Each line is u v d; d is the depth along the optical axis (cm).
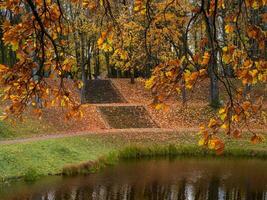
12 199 1927
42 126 3394
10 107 572
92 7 600
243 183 2312
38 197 1970
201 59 532
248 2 522
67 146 2838
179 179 2397
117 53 633
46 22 601
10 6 544
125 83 5566
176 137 3488
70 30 661
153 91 517
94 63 6353
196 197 2030
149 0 607
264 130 3481
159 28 626
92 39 4300
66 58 619
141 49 2723
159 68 521
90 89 5250
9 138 3020
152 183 2295
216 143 518
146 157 3069
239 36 538
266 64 502
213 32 527
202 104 4475
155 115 4222
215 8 519
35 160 2505
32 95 584
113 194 2056
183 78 514
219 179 2398
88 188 2158
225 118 532
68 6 3294
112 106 4388
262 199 2008
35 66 574
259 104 533
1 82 562
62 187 2167
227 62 526
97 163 2653
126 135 3475
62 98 619
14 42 550
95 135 3356
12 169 2339
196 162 2889
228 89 540
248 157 3047
